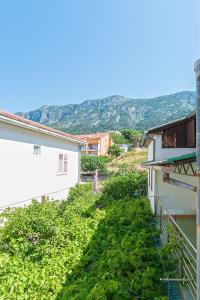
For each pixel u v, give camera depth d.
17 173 10.35
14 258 6.59
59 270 5.98
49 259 6.61
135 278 4.84
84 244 7.52
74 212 10.95
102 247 7.22
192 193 11.18
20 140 10.58
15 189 10.18
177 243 5.73
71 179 18.12
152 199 12.26
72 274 5.87
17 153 10.34
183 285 4.73
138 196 16.03
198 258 2.46
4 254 6.80
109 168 41.47
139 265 5.32
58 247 7.44
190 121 10.92
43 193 12.96
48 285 5.30
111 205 13.05
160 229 8.38
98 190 19.02
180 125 11.30
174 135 11.33
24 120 10.45
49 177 13.83
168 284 4.85
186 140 11.22
